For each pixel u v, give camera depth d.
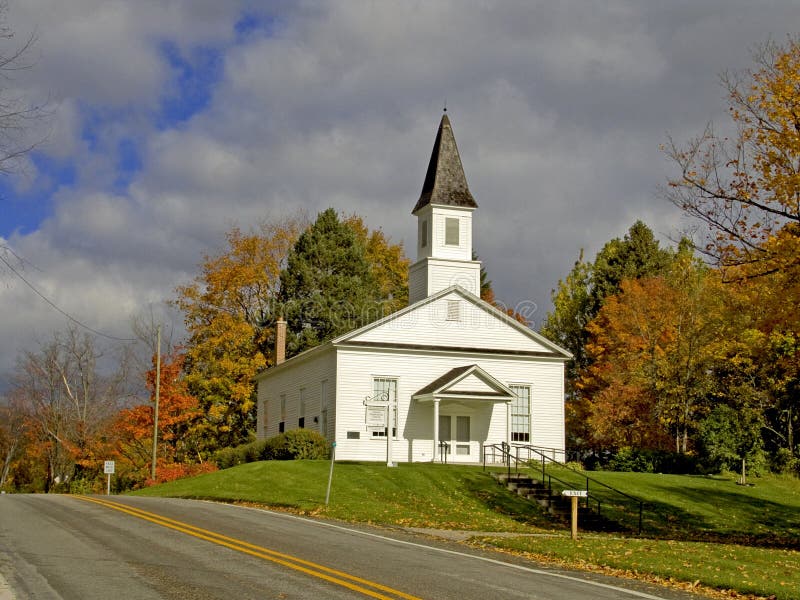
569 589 13.89
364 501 30.33
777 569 17.91
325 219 69.88
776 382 48.41
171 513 23.22
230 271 63.47
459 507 31.16
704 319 50.22
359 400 41.88
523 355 44.25
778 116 24.61
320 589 12.84
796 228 23.78
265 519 22.75
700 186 25.31
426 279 45.62
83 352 67.69
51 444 68.00
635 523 30.72
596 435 55.94
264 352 64.00
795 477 43.28
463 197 46.62
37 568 13.94
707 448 42.62
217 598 11.97
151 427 55.62
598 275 70.25
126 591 12.27
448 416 42.88
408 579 14.05
